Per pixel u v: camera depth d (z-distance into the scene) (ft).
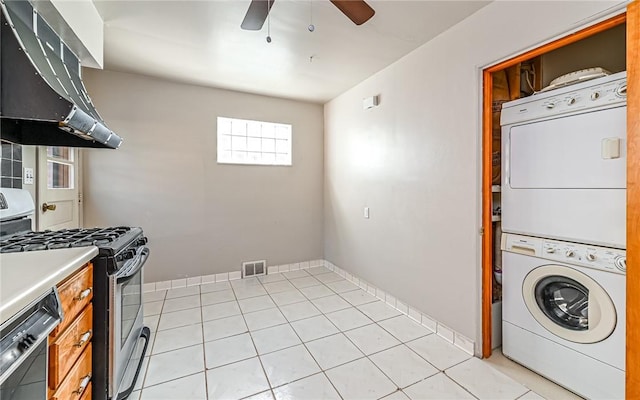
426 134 7.76
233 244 11.89
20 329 2.62
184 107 10.85
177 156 10.78
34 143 6.29
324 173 13.65
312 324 8.03
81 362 4.13
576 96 5.13
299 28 7.03
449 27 6.97
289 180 12.96
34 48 4.71
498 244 6.98
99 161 9.68
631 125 3.95
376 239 9.96
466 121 6.61
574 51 7.00
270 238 12.64
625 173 4.58
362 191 10.73
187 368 6.09
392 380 5.73
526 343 6.04
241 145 12.16
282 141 13.02
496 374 5.90
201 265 11.33
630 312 4.02
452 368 6.10
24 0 4.69
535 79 7.41
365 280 10.67
